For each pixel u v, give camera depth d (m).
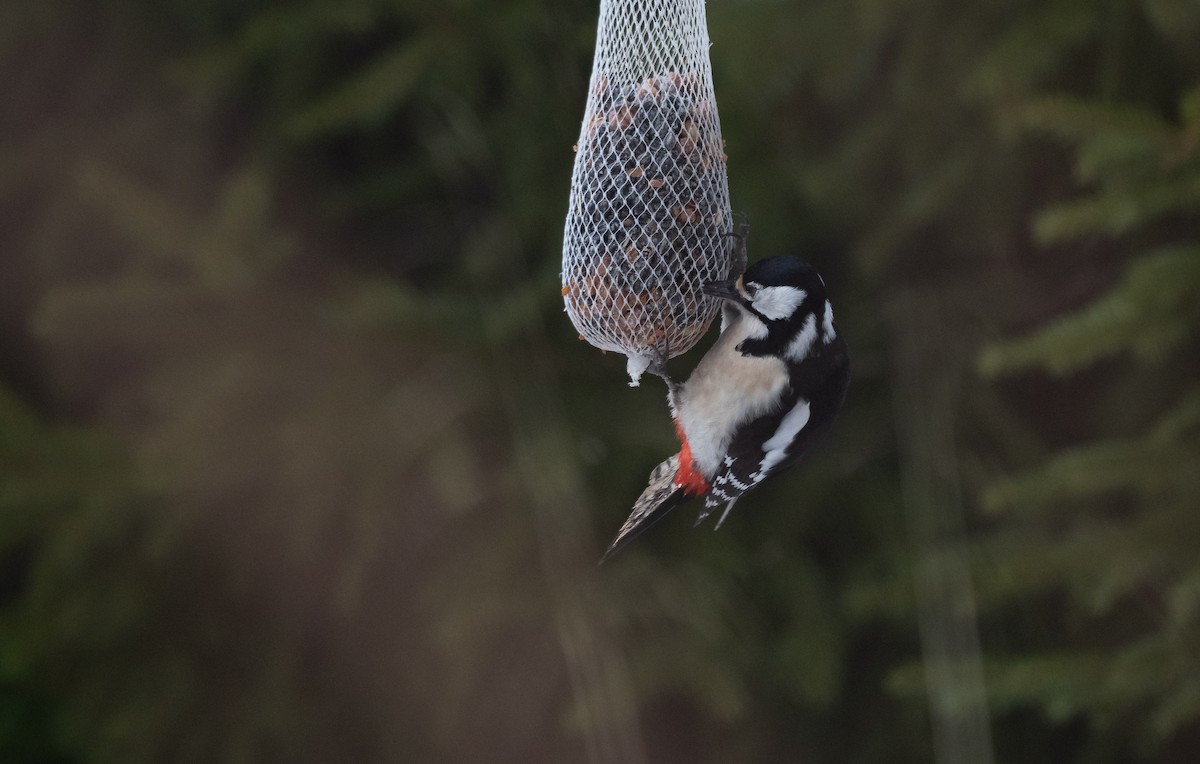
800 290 7.53
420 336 10.99
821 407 7.86
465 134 11.20
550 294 10.87
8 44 11.88
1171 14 8.15
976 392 10.80
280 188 11.80
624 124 7.09
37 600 11.41
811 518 11.80
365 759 12.37
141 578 11.63
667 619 11.19
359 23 10.77
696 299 7.25
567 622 10.82
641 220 7.08
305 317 10.84
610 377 11.28
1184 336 8.03
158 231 10.57
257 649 12.18
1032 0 8.97
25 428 10.96
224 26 11.82
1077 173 8.26
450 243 12.41
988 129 9.38
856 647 12.44
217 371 10.77
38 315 10.41
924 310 10.86
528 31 10.88
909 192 9.72
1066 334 7.77
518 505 11.08
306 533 10.95
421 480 11.20
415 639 11.98
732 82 9.82
